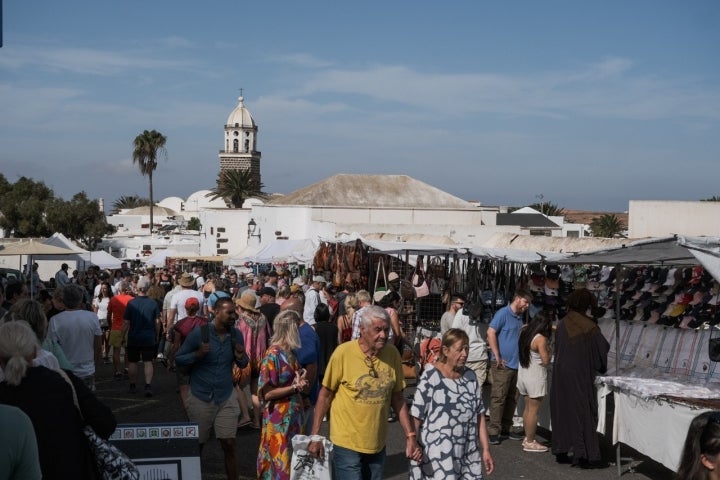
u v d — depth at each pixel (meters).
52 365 4.68
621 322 10.10
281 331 6.66
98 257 33.22
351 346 5.76
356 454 5.67
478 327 10.52
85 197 67.00
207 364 6.96
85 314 9.17
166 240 66.94
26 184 66.56
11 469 3.58
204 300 15.20
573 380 8.19
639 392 7.62
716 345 7.22
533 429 8.98
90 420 4.58
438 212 51.09
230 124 123.00
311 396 7.69
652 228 23.70
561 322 8.42
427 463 5.71
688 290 9.06
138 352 12.84
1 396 4.31
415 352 12.79
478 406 5.86
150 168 84.44
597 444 8.19
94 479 4.65
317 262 21.14
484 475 7.98
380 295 14.57
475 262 13.19
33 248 20.81
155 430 5.62
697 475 3.33
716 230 23.30
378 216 50.03
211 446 9.16
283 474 6.50
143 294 12.89
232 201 91.75
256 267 36.50
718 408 6.75
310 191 52.28
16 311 5.67
